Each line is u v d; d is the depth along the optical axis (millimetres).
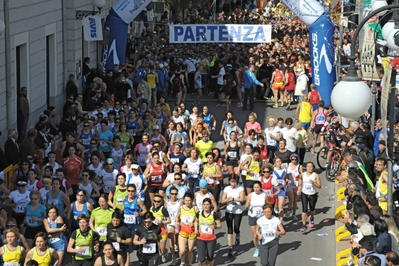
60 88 62844
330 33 67750
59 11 62219
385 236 29094
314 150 56750
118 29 70188
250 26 70188
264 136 49969
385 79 27406
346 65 76500
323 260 37625
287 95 71438
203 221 34219
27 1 52938
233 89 75250
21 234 33031
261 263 34656
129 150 43750
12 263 30859
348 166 40344
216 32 71125
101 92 60781
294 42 94000
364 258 27750
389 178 30391
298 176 42281
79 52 66562
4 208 36531
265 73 74688
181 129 49938
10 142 43062
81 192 36719
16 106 51094
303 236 40969
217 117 68625
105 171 41312
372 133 47031
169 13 116375
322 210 44938
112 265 31828
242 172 43781
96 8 74938
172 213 35875
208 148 46125
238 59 75500
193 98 75875
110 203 37469
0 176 38719
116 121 50062
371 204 33625
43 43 57812
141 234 33188
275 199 39969
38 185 37719
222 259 37719
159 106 54844
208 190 37781
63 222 34562
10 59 48969
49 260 31031
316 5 67688
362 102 23266
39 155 43500
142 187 40375
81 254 32781
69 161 42000
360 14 57375
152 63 71312
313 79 68938
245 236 40812
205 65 77250
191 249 34781
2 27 39594
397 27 29297
